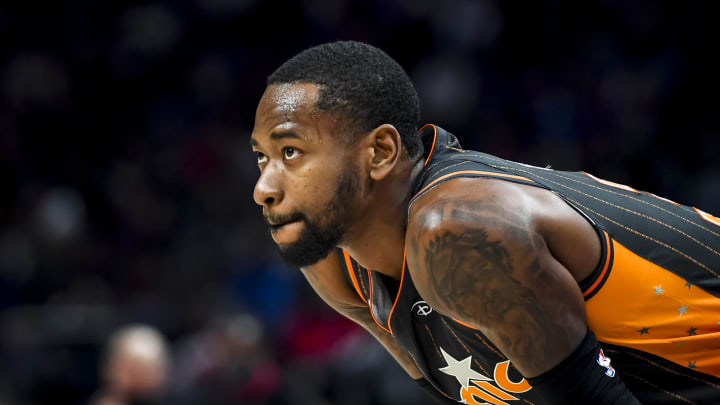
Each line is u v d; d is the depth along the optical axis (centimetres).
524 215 530
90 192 3144
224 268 2702
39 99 3316
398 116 596
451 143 633
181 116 3384
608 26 3362
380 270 639
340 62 583
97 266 2788
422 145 627
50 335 2180
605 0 3372
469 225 525
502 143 3042
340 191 575
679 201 2791
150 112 3434
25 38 3447
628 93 3142
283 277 2419
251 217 2986
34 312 2212
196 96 3438
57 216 2812
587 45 3338
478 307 527
